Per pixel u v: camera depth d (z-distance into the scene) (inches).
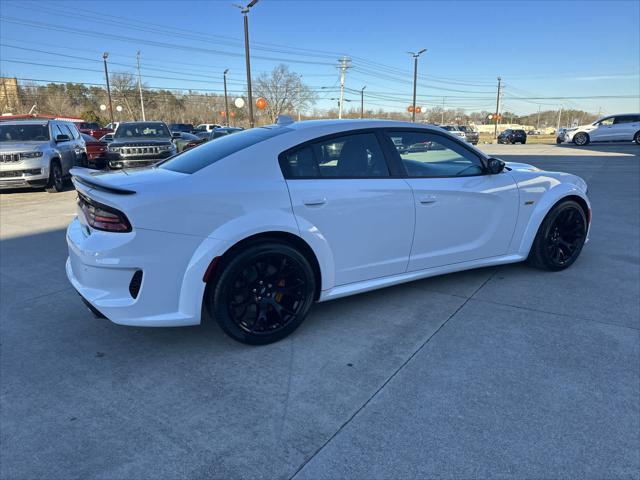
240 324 116.3
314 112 2436.0
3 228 265.7
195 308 109.7
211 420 91.1
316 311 141.1
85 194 107.6
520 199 159.2
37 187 442.6
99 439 86.0
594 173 484.1
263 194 113.9
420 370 107.3
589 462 78.3
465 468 77.4
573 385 100.5
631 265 181.8
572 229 173.6
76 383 104.7
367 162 131.6
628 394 97.0
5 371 109.9
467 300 147.6
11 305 149.7
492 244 157.6
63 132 463.2
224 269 110.5
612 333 124.0
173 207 104.9
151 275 105.0
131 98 2691.9
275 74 2303.2
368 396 97.9
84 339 125.9
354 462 79.2
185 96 2864.2
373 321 133.6
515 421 88.9
